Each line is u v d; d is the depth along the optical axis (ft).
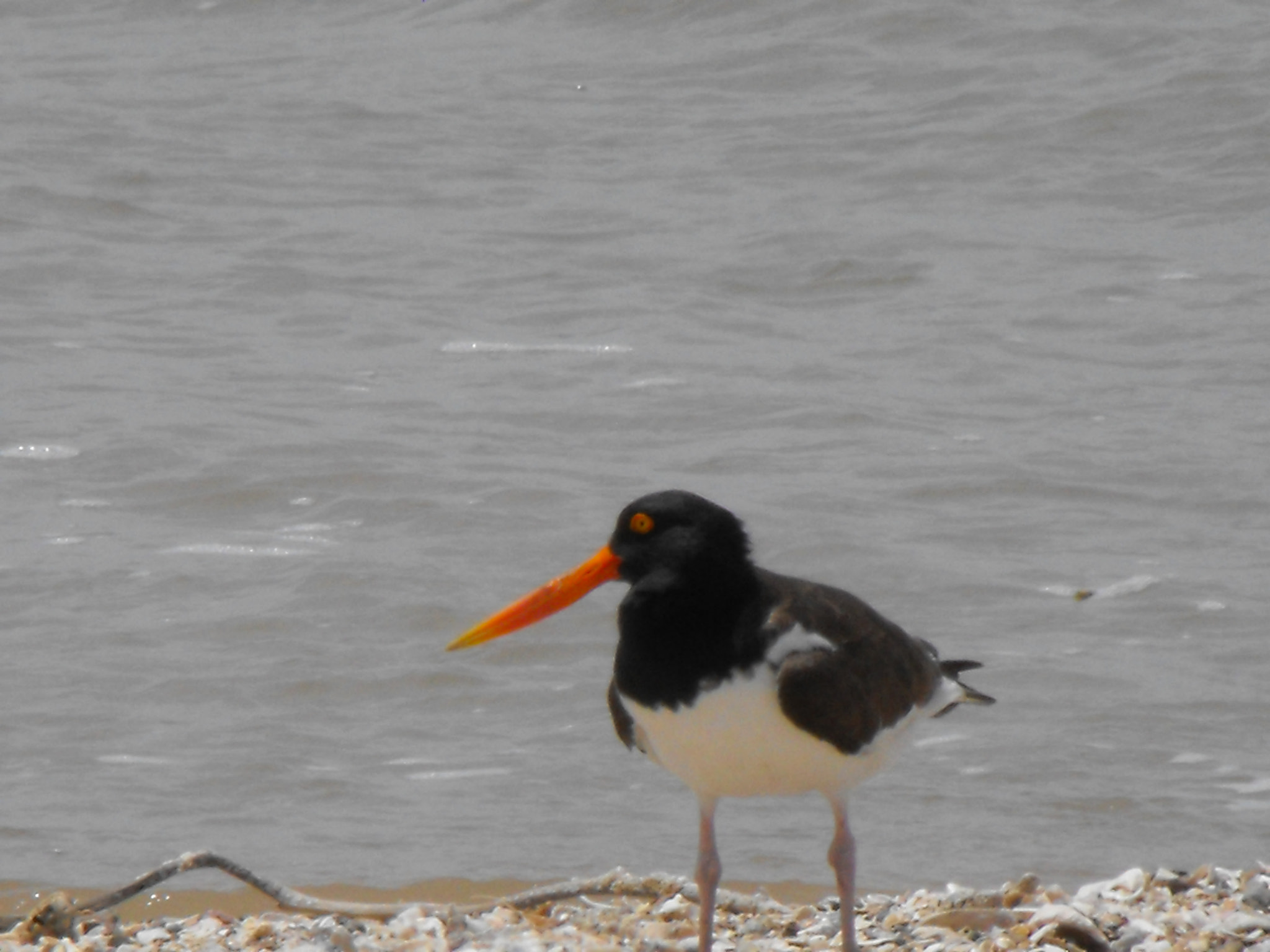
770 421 59.41
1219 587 46.68
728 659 23.00
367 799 36.11
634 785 37.06
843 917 24.38
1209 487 53.26
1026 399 60.95
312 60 110.11
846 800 24.52
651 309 71.46
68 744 38.70
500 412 60.70
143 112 101.04
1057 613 45.55
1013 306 70.03
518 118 97.50
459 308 71.82
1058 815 35.01
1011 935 26.17
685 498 23.61
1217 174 83.61
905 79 97.14
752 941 26.73
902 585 47.34
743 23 106.83
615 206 83.92
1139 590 46.70
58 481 55.01
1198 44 96.02
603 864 32.89
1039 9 103.09
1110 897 28.37
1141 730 38.88
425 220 82.99
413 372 64.85
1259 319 67.62
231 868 29.60
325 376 64.44
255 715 40.45
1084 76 94.63
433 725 40.27
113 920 27.40
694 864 32.86
